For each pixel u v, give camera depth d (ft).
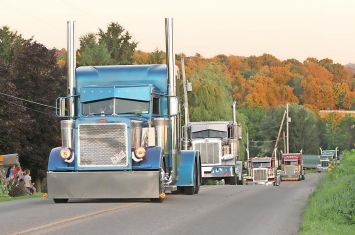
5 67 303.27
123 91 127.03
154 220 89.40
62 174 117.60
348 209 93.86
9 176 206.39
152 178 116.37
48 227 79.56
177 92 134.72
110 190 116.57
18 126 301.22
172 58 131.64
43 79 337.11
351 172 194.90
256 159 395.34
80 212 99.50
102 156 117.80
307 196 148.05
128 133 117.60
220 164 306.55
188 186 144.87
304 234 75.56
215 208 111.96
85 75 130.21
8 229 77.51
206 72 438.40
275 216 99.25
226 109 414.00
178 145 134.51
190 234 75.36
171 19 132.26
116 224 83.82
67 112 129.70
